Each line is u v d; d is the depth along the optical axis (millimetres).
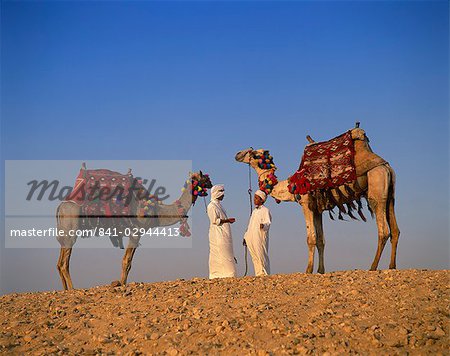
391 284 10453
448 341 8055
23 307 11094
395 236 12641
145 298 10875
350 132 13102
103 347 9008
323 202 13172
